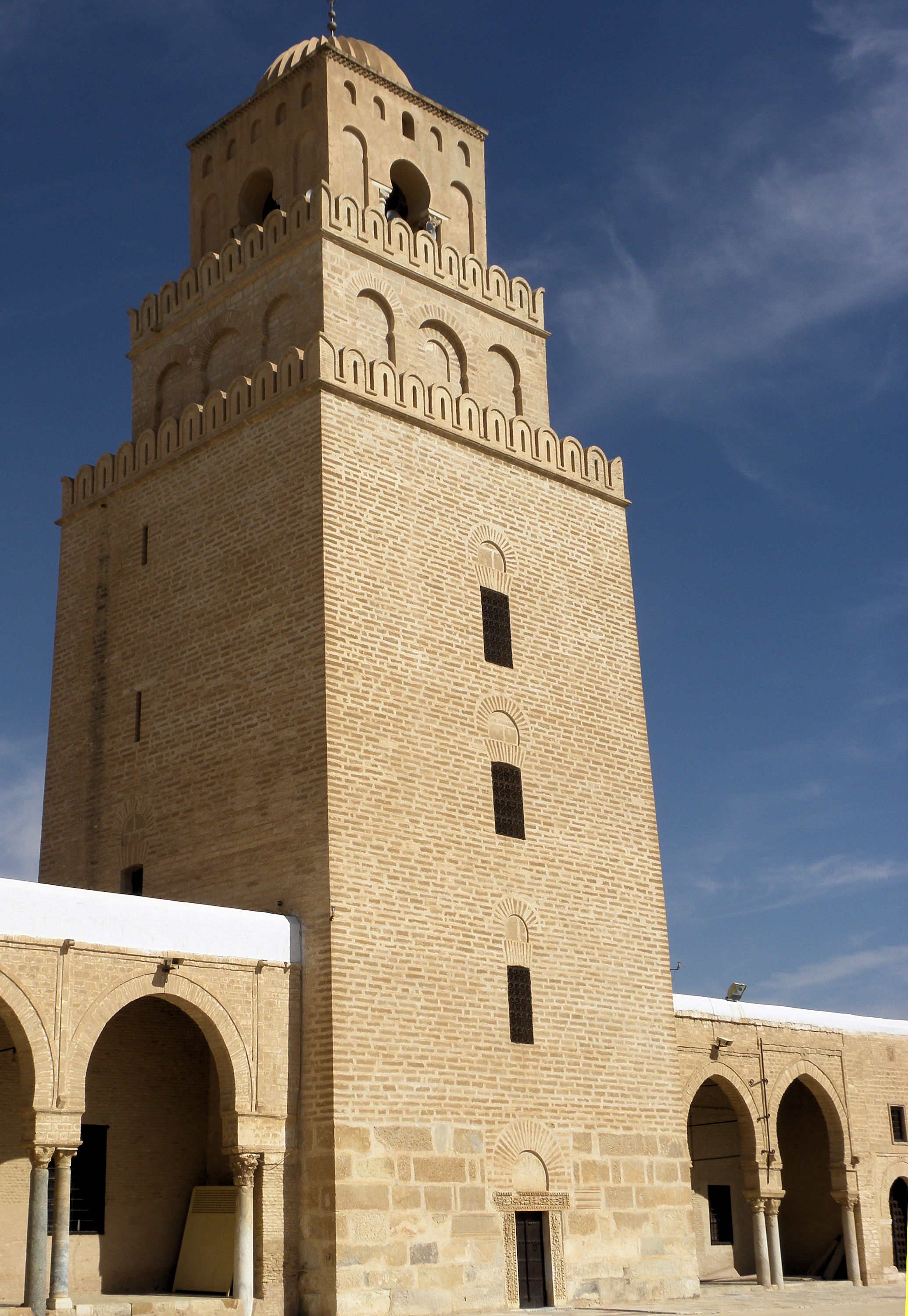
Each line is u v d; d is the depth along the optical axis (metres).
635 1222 28.14
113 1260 25.36
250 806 26.81
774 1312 26.06
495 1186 25.94
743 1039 33.56
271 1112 24.08
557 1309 25.94
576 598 31.53
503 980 27.38
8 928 21.95
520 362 33.19
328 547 26.97
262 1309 23.19
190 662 28.86
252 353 30.64
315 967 24.94
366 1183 24.00
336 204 30.14
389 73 34.06
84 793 30.19
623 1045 29.16
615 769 31.03
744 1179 33.31
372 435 28.45
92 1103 25.81
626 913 30.16
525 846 28.62
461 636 28.81
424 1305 24.25
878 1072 36.78
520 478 31.19
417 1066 25.38
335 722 26.08
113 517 31.69
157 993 23.36
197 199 34.47
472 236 34.28
